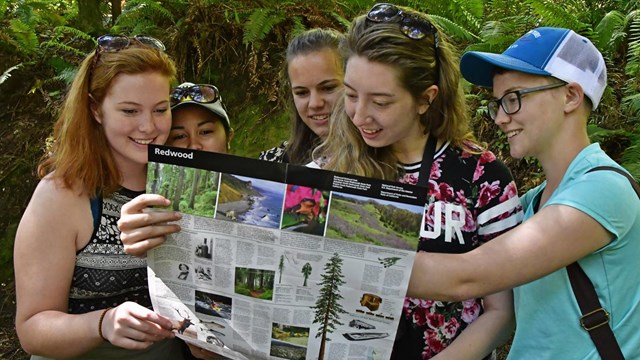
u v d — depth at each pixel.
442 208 1.42
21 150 4.21
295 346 1.32
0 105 4.35
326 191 1.17
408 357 1.44
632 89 3.05
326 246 1.21
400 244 1.15
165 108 1.67
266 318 1.31
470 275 1.19
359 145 1.50
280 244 1.23
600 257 1.25
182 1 3.82
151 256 1.37
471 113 3.20
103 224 1.62
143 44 1.65
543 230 1.20
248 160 1.22
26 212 1.60
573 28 3.26
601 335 1.25
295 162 2.13
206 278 1.33
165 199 1.30
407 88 1.35
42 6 4.73
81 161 1.58
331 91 1.94
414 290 1.22
